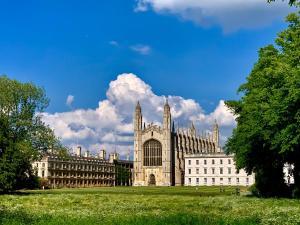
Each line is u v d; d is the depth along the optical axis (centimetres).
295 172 6612
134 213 3641
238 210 3997
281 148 5691
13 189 9281
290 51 5547
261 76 6097
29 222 2831
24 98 9381
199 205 4891
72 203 5400
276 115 5284
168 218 2886
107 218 3048
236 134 7419
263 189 7381
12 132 9200
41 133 9562
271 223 2709
